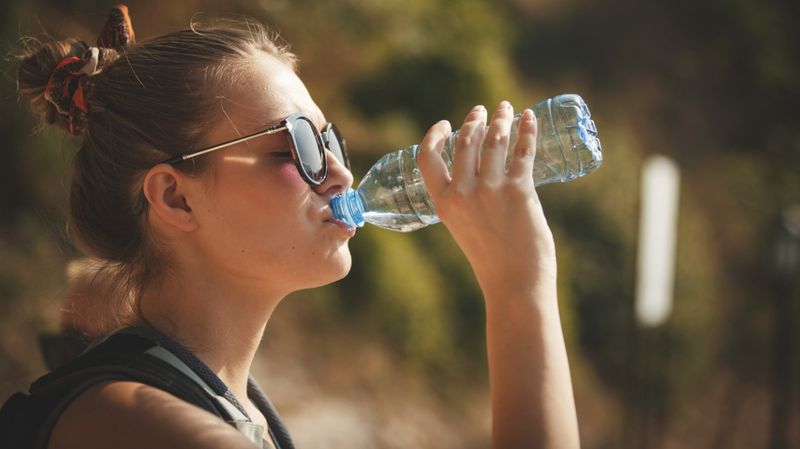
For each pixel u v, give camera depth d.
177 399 1.74
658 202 7.91
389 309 9.88
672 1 18.34
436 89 12.27
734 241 15.79
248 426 1.89
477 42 13.06
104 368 1.79
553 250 2.01
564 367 1.91
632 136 15.91
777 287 8.44
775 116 18.28
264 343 8.81
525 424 1.83
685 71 17.69
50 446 1.72
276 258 2.01
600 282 12.85
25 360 6.94
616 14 17.56
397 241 10.53
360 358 9.28
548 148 2.43
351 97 11.60
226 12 9.42
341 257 2.07
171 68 2.05
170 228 2.05
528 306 1.94
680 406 12.62
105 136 2.09
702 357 13.45
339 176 2.10
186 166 2.02
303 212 2.03
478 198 1.98
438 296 10.65
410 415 9.17
